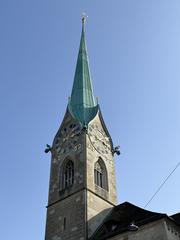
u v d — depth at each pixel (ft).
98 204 140.46
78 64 206.90
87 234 126.52
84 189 138.72
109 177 156.87
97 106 177.78
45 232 140.26
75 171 148.77
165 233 101.81
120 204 145.79
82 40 221.25
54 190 151.33
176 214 128.47
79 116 171.83
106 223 131.44
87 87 191.62
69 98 181.68
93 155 154.71
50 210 145.89
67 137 164.86
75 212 135.54
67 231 132.87
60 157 160.86
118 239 112.16
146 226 107.14
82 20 232.73
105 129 173.78
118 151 172.04
